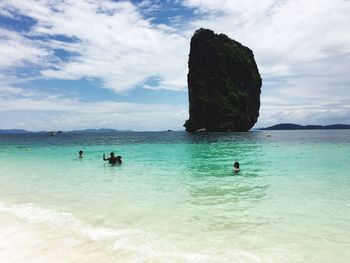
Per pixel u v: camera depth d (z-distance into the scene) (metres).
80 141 65.19
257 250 6.46
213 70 117.06
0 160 26.03
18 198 11.48
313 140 55.34
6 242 7.03
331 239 7.08
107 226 8.09
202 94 114.06
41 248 6.63
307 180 14.73
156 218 8.79
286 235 7.36
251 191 12.39
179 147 40.47
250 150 34.00
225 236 7.31
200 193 12.10
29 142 62.22
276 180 14.87
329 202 10.38
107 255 6.23
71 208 9.93
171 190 12.77
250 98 125.69
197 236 7.31
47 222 8.46
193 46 118.25
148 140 65.38
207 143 48.62
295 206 9.94
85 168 20.38
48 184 14.42
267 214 9.09
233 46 127.81
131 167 20.62
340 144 42.78
